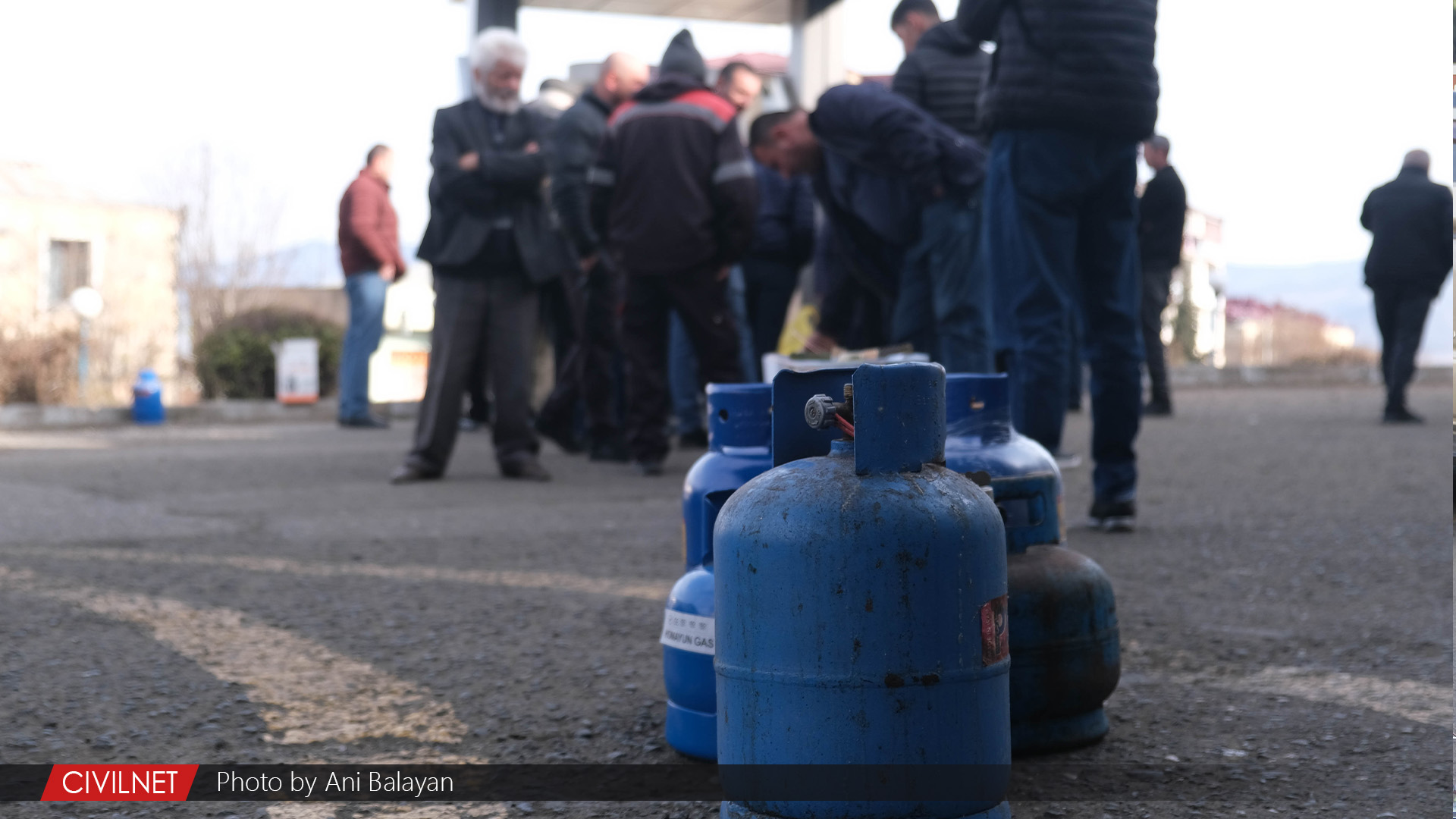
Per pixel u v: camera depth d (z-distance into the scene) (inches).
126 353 836.6
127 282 1245.7
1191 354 826.8
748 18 404.2
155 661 109.5
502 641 116.6
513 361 259.9
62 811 74.6
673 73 241.3
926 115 201.5
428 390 261.1
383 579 149.2
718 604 65.4
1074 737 82.4
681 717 83.3
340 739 88.0
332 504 224.2
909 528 60.3
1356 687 97.2
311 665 108.2
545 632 120.3
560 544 174.7
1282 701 93.9
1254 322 941.8
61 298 1211.9
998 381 88.9
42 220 1203.9
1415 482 227.8
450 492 239.6
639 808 73.8
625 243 244.7
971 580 61.9
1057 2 154.9
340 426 486.6
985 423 88.0
